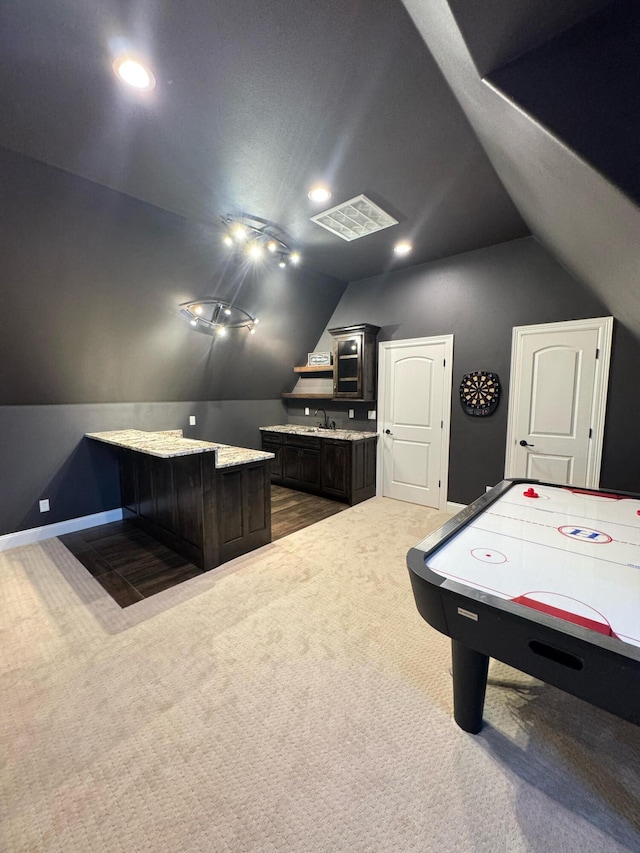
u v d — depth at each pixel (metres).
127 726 1.56
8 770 1.38
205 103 1.76
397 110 1.79
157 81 1.62
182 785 1.33
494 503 2.16
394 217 2.97
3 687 1.76
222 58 1.50
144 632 2.16
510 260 3.59
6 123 1.88
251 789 1.31
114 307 3.25
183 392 4.59
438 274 4.09
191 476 2.92
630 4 0.88
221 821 1.21
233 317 4.13
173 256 3.17
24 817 1.22
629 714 0.96
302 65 1.54
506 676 1.86
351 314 4.96
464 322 3.95
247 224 3.05
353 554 3.18
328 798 1.28
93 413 3.87
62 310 3.01
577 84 0.97
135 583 2.70
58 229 2.53
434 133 1.96
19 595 2.55
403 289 4.41
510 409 3.70
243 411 5.39
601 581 1.30
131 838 1.17
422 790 1.30
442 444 4.24
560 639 1.01
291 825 1.20
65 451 3.69
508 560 1.46
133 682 1.79
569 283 3.30
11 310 2.79
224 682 1.79
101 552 3.23
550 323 3.41
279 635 2.13
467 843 1.14
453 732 1.53
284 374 5.55
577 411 3.33
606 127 0.94
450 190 2.55
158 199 2.64
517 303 3.58
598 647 0.95
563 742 1.48
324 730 1.54
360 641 2.08
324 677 1.82
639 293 1.72
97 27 1.37
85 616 2.31
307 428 5.52
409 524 3.88
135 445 2.96
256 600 2.48
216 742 1.49
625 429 3.12
